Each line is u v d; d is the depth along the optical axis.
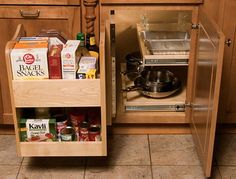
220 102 2.08
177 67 2.36
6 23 1.89
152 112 2.12
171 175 1.89
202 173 1.90
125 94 2.21
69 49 1.64
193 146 2.10
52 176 1.88
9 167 1.94
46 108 1.81
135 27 2.31
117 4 1.84
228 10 1.86
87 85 1.64
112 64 1.94
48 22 1.89
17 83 1.63
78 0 1.83
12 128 2.20
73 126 1.82
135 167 1.94
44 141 1.78
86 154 1.80
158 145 2.11
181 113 2.13
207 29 1.67
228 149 2.09
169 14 2.23
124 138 2.17
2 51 1.95
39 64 1.62
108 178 1.87
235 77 2.02
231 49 1.95
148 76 2.32
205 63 1.72
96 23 1.91
